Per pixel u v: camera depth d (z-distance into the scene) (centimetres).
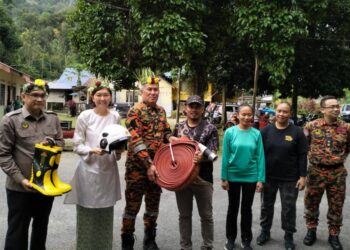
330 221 467
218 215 573
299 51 1700
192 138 413
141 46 1254
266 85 1948
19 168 332
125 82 1425
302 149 452
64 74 4184
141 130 416
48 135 345
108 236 388
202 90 1344
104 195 379
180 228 416
